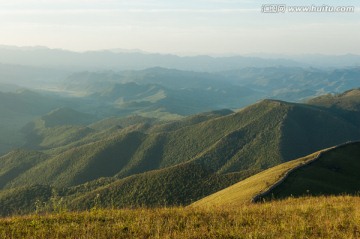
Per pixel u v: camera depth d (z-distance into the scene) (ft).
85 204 437.17
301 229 68.13
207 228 72.23
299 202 108.88
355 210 84.12
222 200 177.37
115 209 94.79
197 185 440.86
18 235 70.18
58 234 70.18
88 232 70.33
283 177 169.27
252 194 155.94
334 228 68.64
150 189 443.32
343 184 172.65
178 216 82.69
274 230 67.72
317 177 174.60
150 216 82.48
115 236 68.08
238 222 76.07
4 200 533.14
